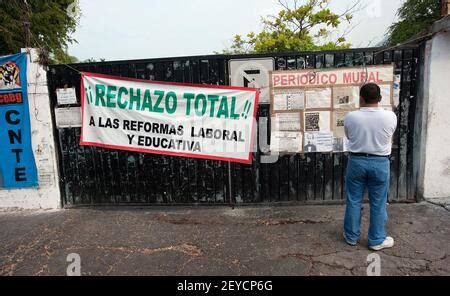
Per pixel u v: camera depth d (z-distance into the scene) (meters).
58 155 5.26
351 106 4.74
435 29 4.29
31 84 5.05
